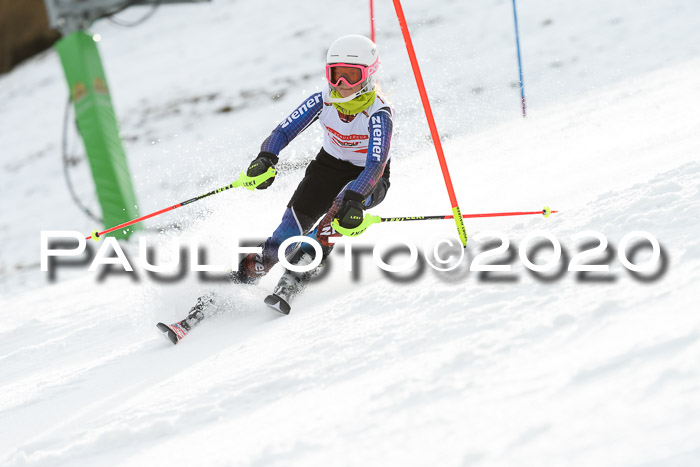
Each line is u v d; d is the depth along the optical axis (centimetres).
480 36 5006
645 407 444
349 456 513
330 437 557
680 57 3859
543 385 526
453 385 584
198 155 4438
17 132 6312
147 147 4875
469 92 4025
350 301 996
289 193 1769
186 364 995
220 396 764
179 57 6644
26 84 7356
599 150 1775
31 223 4559
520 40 4800
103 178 3312
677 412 426
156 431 720
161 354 1102
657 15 4625
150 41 7262
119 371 1067
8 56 8012
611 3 5034
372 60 1130
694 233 789
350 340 806
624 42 4350
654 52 4075
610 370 511
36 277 3152
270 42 6338
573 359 555
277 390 735
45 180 5253
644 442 408
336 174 1248
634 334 562
